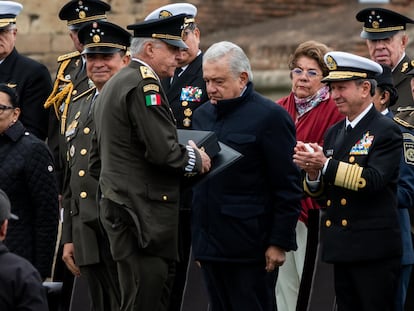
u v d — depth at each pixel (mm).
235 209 18453
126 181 17547
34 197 20375
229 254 18484
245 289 18594
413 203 19172
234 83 18578
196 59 20516
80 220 19109
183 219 20141
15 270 15438
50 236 20469
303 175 19109
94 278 19234
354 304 18500
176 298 20375
